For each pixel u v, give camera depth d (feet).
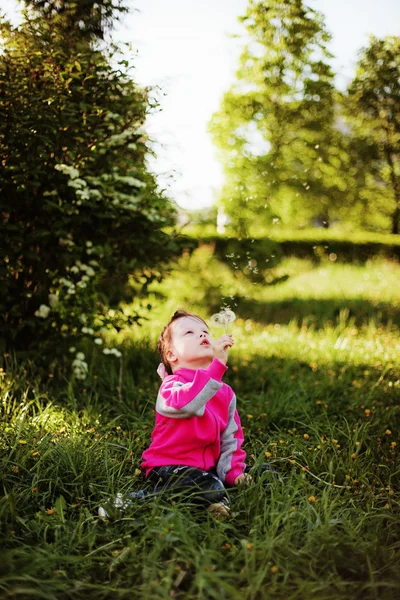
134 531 8.56
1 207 14.40
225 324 10.18
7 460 9.90
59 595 7.02
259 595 6.96
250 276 23.53
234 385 16.53
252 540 8.07
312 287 35.27
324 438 12.69
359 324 27.02
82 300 15.31
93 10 16.08
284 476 10.57
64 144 15.05
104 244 15.44
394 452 11.94
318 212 52.42
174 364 10.21
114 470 10.50
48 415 12.81
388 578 7.36
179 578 7.15
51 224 14.80
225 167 26.37
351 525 8.46
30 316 15.34
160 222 15.87
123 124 15.62
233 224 24.03
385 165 52.70
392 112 50.52
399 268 42.01
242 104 45.11
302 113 47.44
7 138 14.34
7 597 6.80
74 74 14.71
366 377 17.38
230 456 9.80
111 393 15.28
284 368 17.84
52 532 8.47
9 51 14.83
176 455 9.57
